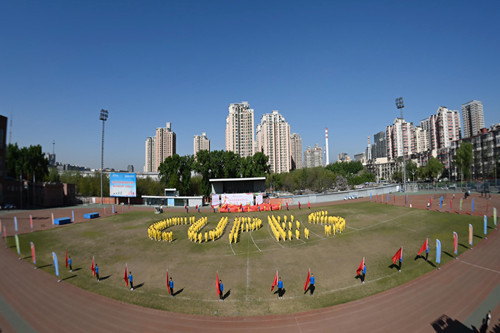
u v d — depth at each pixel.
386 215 47.41
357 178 155.88
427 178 141.38
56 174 111.50
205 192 90.06
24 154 91.88
